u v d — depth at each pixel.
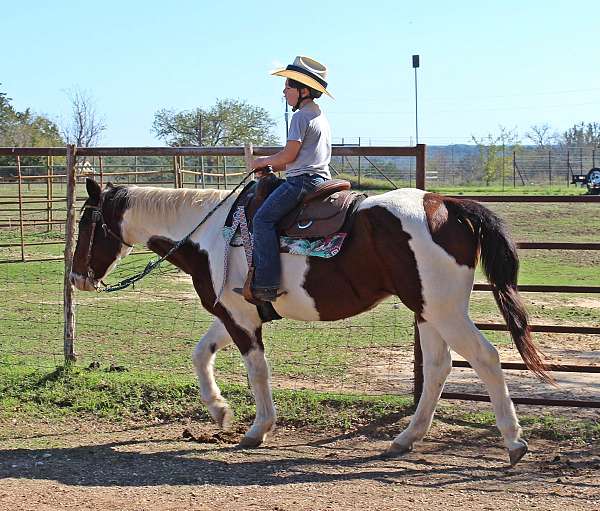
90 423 6.73
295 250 5.59
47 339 9.61
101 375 7.63
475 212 5.37
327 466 5.55
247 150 7.05
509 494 4.91
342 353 8.89
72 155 7.84
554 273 14.64
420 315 5.42
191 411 6.89
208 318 10.92
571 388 7.56
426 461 5.64
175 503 4.78
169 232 6.39
